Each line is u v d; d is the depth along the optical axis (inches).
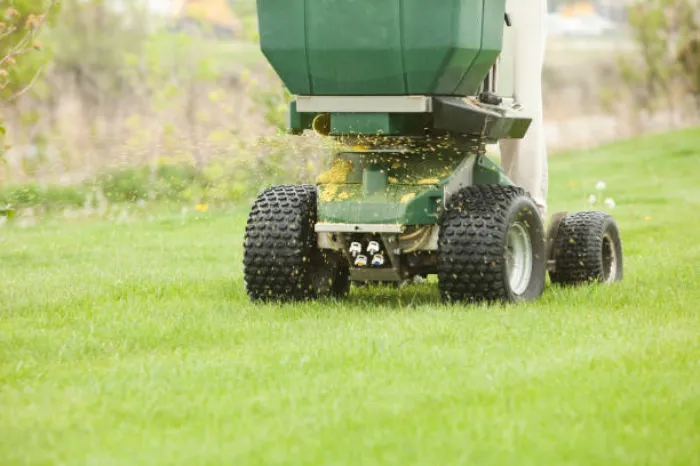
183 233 1908.2
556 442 636.1
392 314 1042.7
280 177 1774.1
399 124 1093.1
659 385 757.3
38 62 1929.1
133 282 1302.9
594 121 4571.9
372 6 1051.3
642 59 4650.6
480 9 1075.9
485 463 604.4
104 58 3408.0
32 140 2485.2
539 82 1332.4
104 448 644.7
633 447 631.2
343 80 1080.8
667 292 1181.7
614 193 2605.8
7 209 1221.1
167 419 700.0
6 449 645.3
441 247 1083.9
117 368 839.1
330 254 1168.2
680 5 4141.2
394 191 1094.4
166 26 3056.1
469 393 738.8
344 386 762.2
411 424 674.8
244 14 3627.0
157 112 2593.5
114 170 2225.6
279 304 1132.5
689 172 2997.0
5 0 1441.9
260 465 607.8
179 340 951.0
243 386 776.3
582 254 1269.7
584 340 911.7
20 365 847.7
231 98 2731.3
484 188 1121.4
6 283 1321.4
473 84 1119.0
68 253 1646.2
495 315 1016.2
